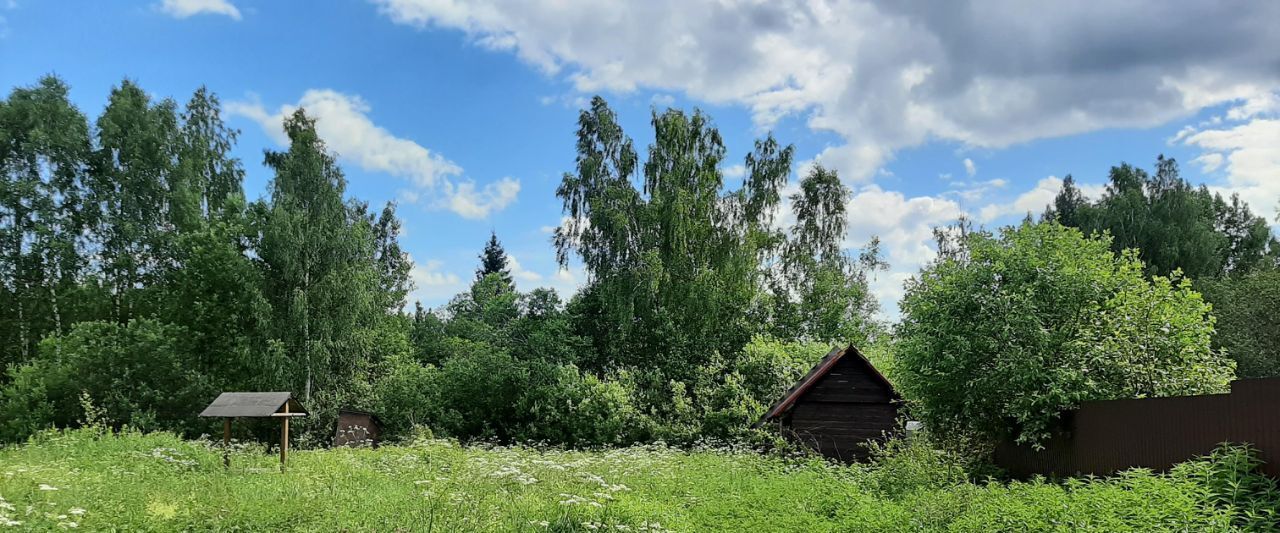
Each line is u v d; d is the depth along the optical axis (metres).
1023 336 15.77
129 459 15.38
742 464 19.95
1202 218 48.97
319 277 33.53
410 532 9.83
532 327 40.91
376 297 36.12
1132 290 16.30
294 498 11.35
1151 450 12.10
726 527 11.55
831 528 11.04
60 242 33.41
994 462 18.03
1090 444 13.98
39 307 35.59
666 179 37.38
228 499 10.76
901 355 17.78
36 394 29.38
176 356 32.12
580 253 38.12
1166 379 15.52
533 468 16.14
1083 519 9.00
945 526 10.39
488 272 75.50
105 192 34.97
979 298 16.61
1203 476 9.71
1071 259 16.75
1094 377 15.39
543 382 35.00
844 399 22.86
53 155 34.38
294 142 34.25
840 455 22.47
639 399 33.47
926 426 17.61
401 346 38.84
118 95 36.09
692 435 30.78
